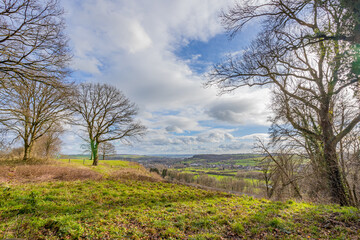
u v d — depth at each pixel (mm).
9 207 8000
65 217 7164
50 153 39812
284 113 15539
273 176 21844
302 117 15594
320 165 14852
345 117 13867
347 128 12406
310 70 13664
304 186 17672
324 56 10523
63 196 10484
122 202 10578
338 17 7578
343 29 7637
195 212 9156
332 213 8469
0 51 10539
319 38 8281
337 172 13070
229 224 7613
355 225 6781
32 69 11625
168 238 6305
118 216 8055
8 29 10320
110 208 9180
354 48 7754
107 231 6492
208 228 7266
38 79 12109
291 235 6312
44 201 9180
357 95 9891
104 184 15562
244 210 9875
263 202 12445
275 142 16484
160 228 7020
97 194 11742
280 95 16422
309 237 6117
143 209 9367
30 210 7719
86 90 33406
